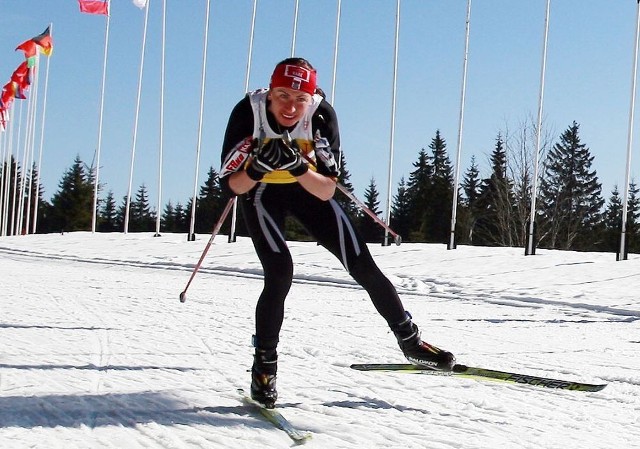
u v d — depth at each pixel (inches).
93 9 1120.2
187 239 1066.1
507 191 1523.1
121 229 2667.3
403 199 2213.3
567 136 2004.2
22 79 1315.2
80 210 2308.1
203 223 2333.9
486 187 1888.5
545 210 1784.0
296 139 127.9
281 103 123.0
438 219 1961.1
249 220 133.3
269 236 130.9
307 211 134.2
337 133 131.3
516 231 1514.5
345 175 2006.6
